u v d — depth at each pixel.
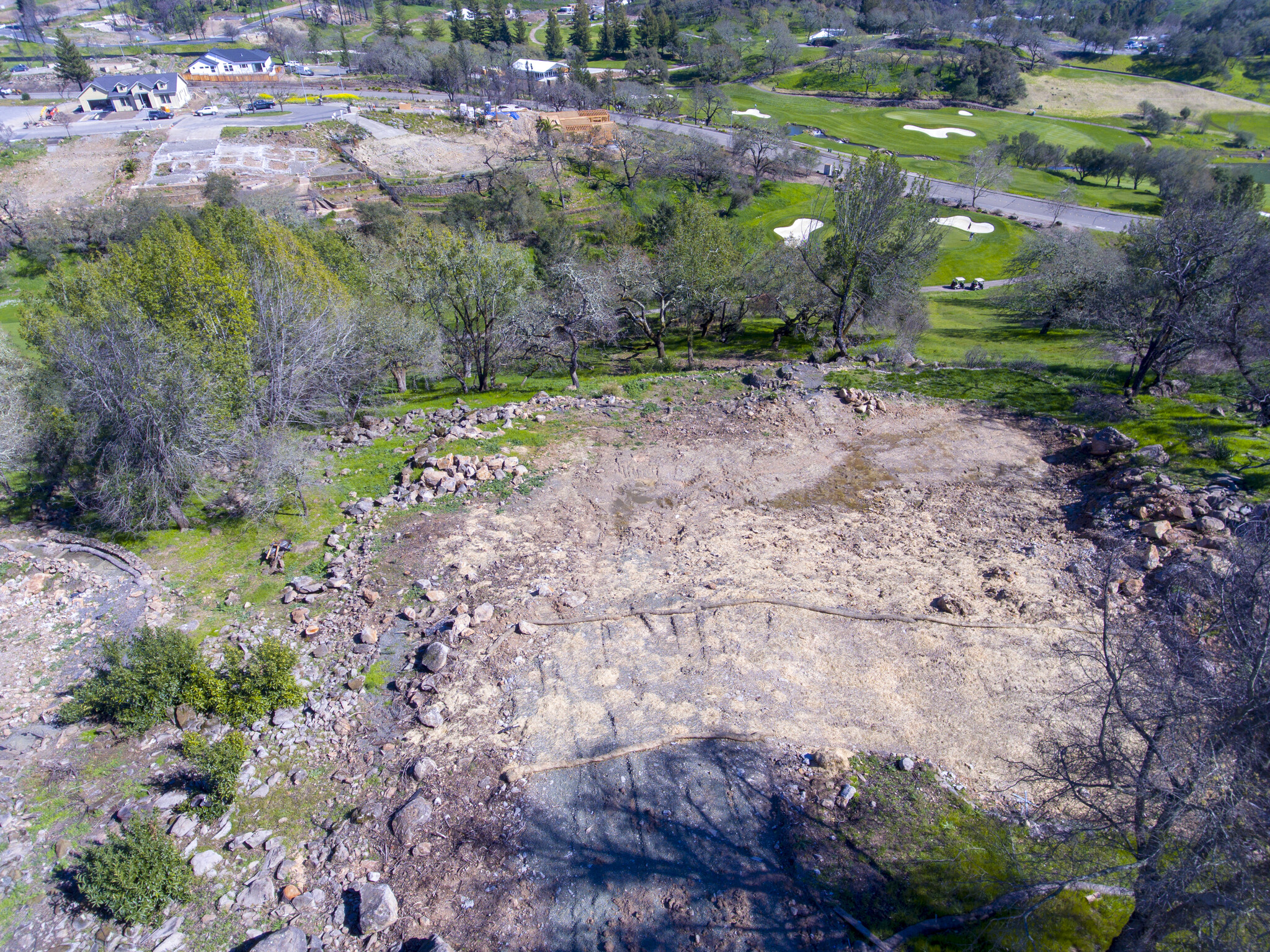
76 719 14.17
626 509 22.06
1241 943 8.15
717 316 49.34
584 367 41.47
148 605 17.47
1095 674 15.20
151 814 12.44
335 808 12.88
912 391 30.19
